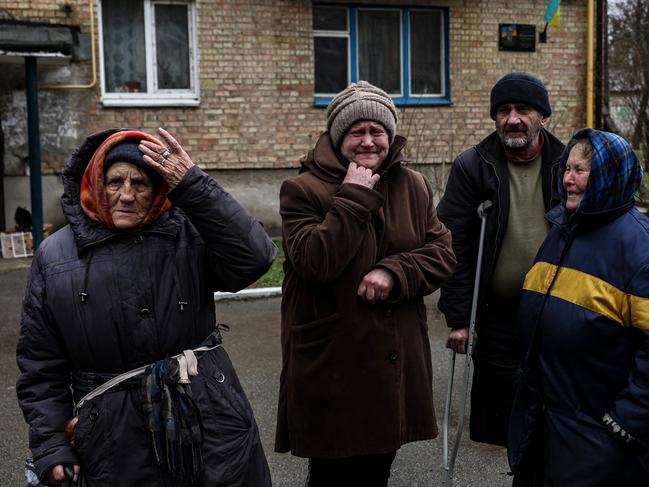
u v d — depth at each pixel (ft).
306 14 37.14
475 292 10.58
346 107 9.05
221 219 7.42
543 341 8.21
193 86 36.68
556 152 10.82
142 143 7.35
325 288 8.86
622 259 7.73
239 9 36.37
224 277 7.75
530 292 8.49
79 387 7.51
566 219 8.28
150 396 7.22
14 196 34.73
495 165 10.78
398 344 8.96
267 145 37.35
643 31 40.24
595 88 40.78
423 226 9.42
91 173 7.47
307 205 9.02
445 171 39.32
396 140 9.45
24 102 34.53
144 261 7.47
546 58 40.42
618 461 7.61
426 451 13.65
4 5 33.88
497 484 12.37
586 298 7.84
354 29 38.60
